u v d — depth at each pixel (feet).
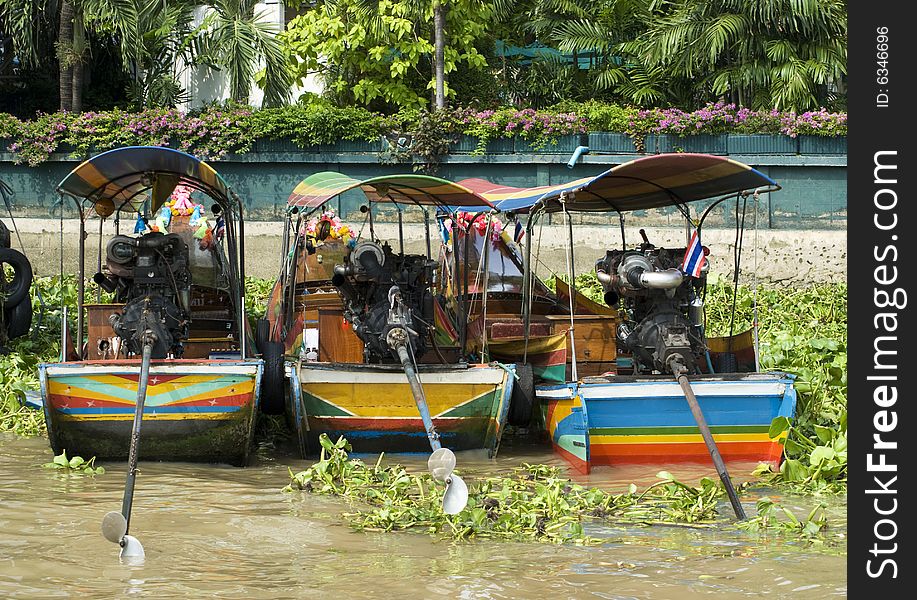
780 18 65.87
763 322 48.52
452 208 40.50
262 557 21.63
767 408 29.63
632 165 30.01
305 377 30.37
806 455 29.78
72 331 45.98
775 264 61.93
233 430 30.09
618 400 29.30
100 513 24.94
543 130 62.23
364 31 66.64
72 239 61.72
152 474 29.40
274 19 74.18
